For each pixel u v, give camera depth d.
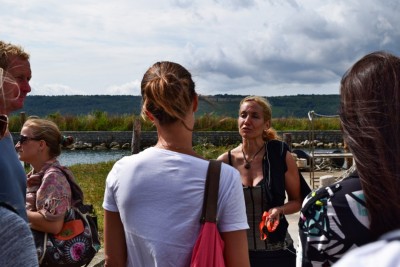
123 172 2.71
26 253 1.95
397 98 1.73
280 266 4.21
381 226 1.69
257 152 4.50
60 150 4.13
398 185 1.66
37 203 3.80
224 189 2.60
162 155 2.66
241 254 2.63
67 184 3.89
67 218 3.87
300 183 4.46
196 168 2.62
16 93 2.33
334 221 1.92
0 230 1.92
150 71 2.70
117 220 2.81
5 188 2.42
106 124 49.62
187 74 2.71
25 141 3.98
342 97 1.84
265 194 4.25
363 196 1.89
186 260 2.58
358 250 1.11
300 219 2.03
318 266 1.96
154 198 2.61
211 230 2.55
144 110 2.73
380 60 1.80
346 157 15.99
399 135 1.70
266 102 4.56
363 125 1.73
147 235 2.60
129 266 2.76
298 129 50.22
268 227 4.04
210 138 43.84
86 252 3.90
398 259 1.05
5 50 3.19
